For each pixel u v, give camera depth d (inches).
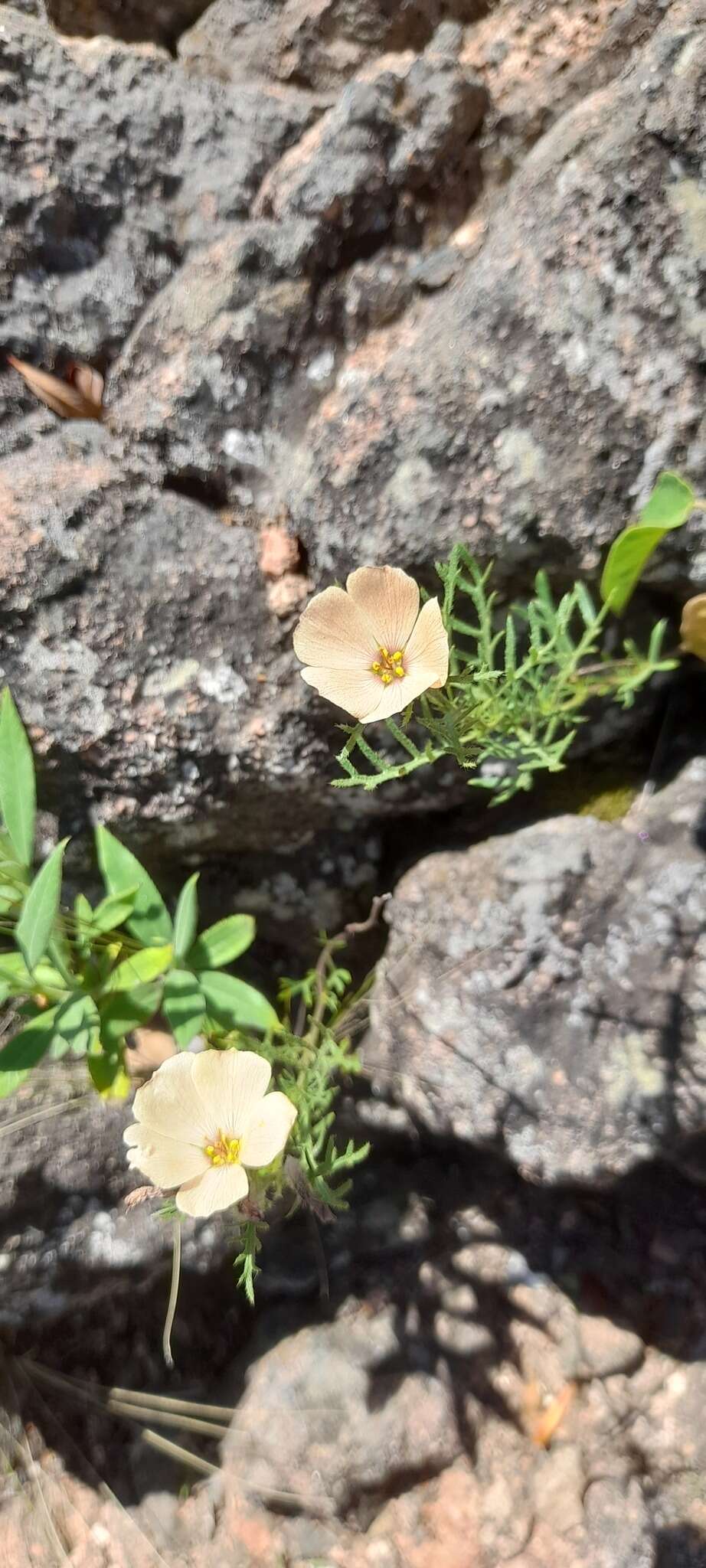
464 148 8.5
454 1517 9.5
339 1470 9.5
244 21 9.3
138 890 8.4
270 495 8.9
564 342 7.6
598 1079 8.4
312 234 8.5
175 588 8.6
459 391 7.8
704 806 8.4
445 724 7.4
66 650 8.4
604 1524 9.1
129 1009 8.3
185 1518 9.9
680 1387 9.6
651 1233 10.0
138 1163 7.2
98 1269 9.5
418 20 8.9
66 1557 9.9
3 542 8.3
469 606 8.4
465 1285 10.1
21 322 9.0
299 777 8.9
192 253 9.2
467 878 9.0
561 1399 9.8
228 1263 10.2
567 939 8.5
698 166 7.4
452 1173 10.5
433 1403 9.7
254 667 8.7
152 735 8.5
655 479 7.6
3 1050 8.0
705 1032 8.0
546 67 8.4
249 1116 7.3
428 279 8.5
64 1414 10.4
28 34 8.9
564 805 9.2
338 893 9.9
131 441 8.9
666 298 7.4
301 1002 10.2
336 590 6.8
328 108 9.2
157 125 9.1
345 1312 10.2
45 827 8.9
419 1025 9.1
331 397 8.6
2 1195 9.0
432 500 8.0
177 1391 10.3
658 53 7.5
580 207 7.6
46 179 8.9
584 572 8.0
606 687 8.1
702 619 7.6
